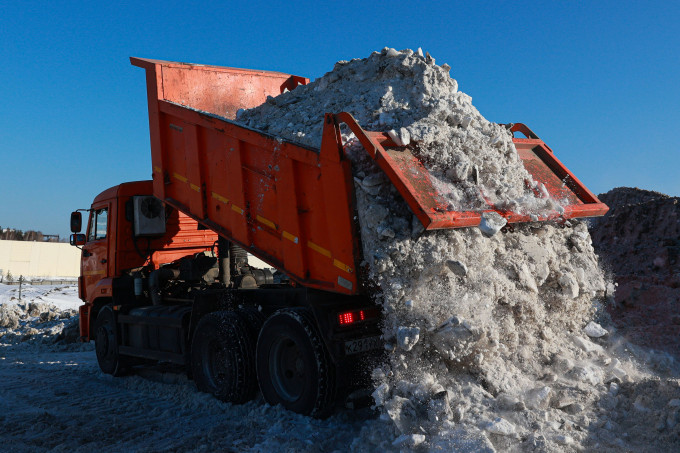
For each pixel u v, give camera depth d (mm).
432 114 4969
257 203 5711
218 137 6254
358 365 4812
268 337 5273
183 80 7523
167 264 8219
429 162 4754
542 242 5152
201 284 7746
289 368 5203
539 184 5441
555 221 5359
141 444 4531
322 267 4895
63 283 33906
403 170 4469
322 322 4777
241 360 5551
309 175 5004
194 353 6195
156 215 8227
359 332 4852
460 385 4199
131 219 8195
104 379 7793
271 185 5477
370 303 4953
